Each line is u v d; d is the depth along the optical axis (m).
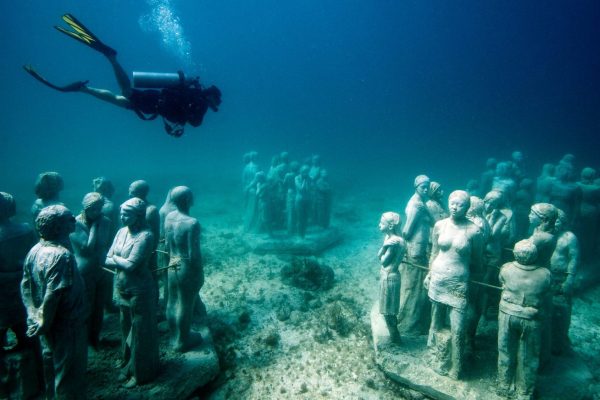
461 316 5.61
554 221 5.79
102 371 6.00
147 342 5.50
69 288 4.38
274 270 11.21
